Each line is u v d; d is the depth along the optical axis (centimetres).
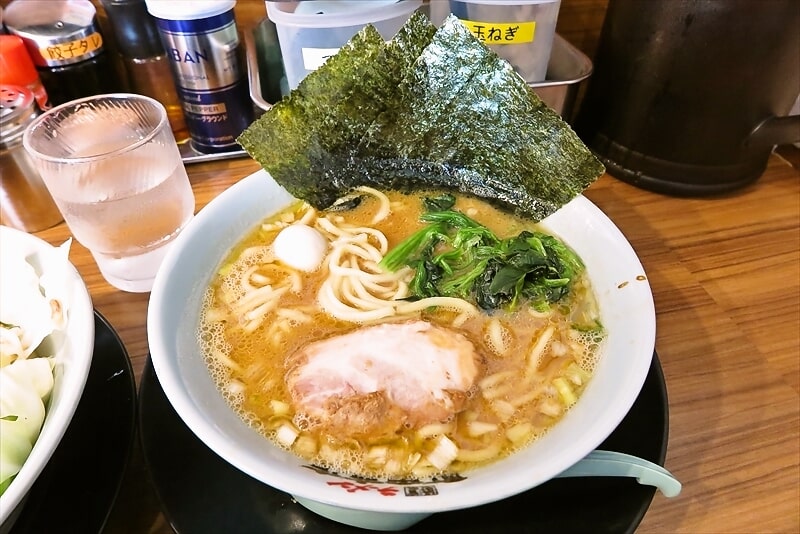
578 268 27
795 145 42
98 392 25
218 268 27
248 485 22
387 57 28
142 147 30
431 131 30
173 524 21
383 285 29
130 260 31
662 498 24
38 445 18
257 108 38
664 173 37
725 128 34
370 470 21
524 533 21
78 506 21
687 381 28
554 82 36
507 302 26
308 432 22
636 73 34
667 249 34
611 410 19
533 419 22
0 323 24
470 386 23
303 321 27
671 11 31
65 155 32
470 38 27
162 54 39
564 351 24
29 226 35
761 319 31
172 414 24
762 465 25
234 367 24
